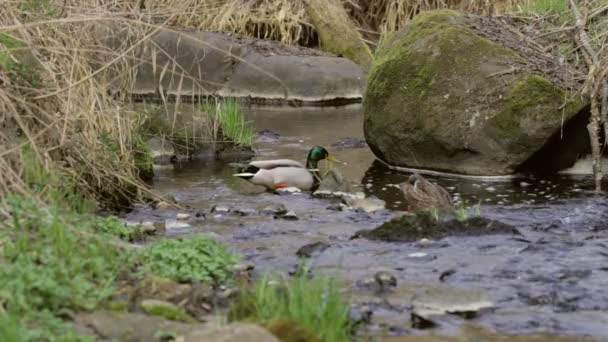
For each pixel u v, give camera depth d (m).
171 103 20.98
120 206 12.71
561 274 9.77
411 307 8.80
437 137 15.29
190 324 7.81
